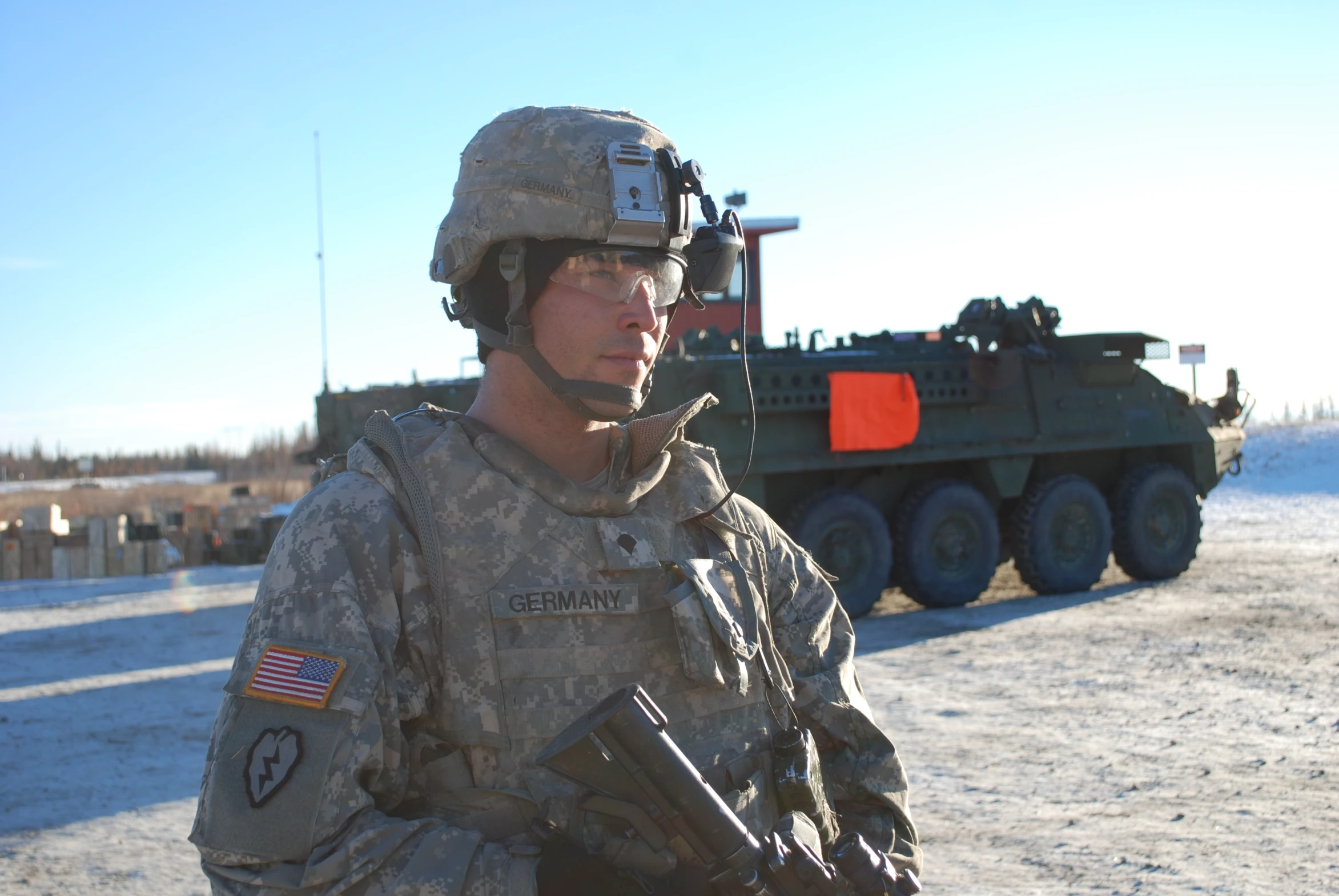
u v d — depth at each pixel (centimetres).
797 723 155
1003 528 1233
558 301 140
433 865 118
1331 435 2986
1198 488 1277
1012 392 1136
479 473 138
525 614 133
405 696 129
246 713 124
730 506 160
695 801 122
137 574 1683
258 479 5450
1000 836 443
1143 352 1181
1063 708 643
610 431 154
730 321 1475
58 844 473
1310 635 840
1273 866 404
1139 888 387
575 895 120
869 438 1039
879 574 1029
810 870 125
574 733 122
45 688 805
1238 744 562
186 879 433
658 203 141
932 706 656
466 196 144
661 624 140
